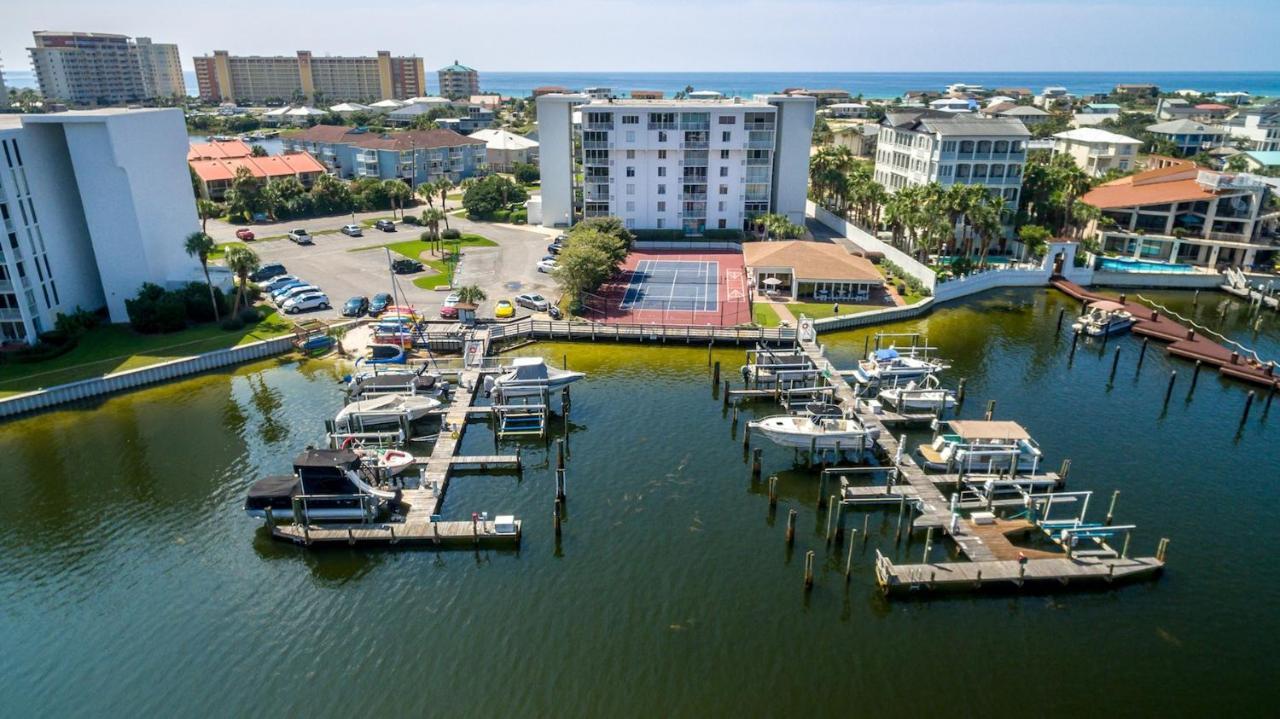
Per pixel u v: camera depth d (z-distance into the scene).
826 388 63.25
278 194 125.69
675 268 100.50
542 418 57.09
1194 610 39.53
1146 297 93.62
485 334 72.50
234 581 40.97
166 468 51.66
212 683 34.53
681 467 52.84
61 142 70.06
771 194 119.31
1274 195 112.62
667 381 67.06
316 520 45.31
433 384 62.56
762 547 44.25
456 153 166.62
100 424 57.69
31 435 55.91
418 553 43.38
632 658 36.06
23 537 44.28
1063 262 97.50
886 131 125.25
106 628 37.56
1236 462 53.72
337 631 37.59
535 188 155.75
